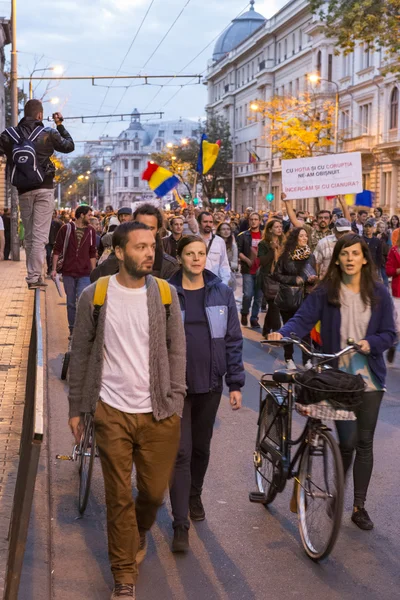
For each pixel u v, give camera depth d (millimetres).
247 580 4938
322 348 5766
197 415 5715
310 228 13508
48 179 11570
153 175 17344
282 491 5914
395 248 12109
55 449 7430
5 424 7449
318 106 62750
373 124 56156
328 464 5109
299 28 74438
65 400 9297
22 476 4098
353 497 6293
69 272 12148
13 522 4270
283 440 5664
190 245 5500
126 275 4500
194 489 5855
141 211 6688
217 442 7812
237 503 6230
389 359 10352
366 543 5477
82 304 4543
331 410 5152
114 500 4531
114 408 4531
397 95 53000
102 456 4555
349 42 26391
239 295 21422
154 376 4535
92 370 4555
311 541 5246
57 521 5797
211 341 5527
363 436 5723
